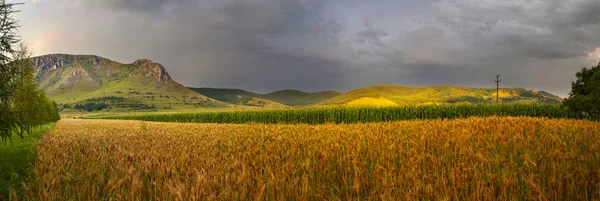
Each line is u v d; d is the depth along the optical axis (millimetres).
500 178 6344
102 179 6879
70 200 6184
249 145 12008
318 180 6953
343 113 45125
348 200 5691
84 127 35094
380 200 5508
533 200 5434
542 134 12641
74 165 8836
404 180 6426
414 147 10500
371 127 20469
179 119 70062
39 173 7953
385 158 8789
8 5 12398
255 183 6707
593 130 14945
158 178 6840
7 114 13461
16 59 13234
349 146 10750
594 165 7133
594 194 5855
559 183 5820
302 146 11797
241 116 54219
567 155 7945
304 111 47875
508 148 10227
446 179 6410
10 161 12625
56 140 16828
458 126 18578
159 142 14883
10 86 13414
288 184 6199
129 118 94875
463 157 7816
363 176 6922
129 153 9445
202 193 5293
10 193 6699
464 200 5566
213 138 16922
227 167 7625
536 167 7031
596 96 29312
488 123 19125
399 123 22797
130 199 5652
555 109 40531
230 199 5562
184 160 8812
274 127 24047
